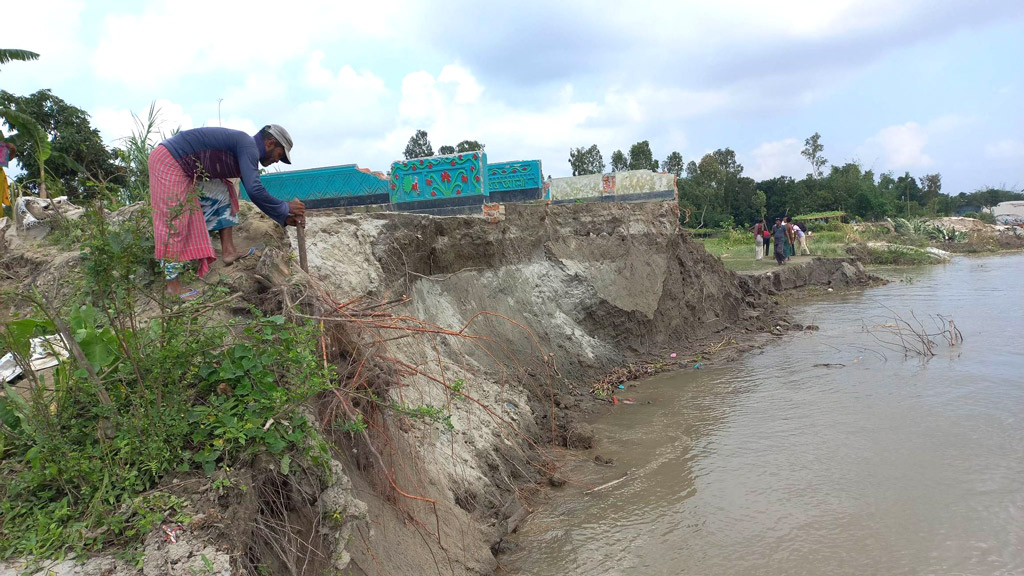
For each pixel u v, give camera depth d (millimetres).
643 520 6059
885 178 79375
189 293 4711
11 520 3158
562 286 11523
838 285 22109
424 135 44562
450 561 4906
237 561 3018
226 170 5160
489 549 5426
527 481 6969
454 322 8930
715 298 15570
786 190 57688
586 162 46219
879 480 6551
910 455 7133
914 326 14328
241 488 3266
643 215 14250
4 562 2932
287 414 3688
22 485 3223
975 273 25109
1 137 10406
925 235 39062
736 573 5113
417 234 8805
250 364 3770
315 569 3539
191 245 4957
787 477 6746
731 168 63406
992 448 7203
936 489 6297
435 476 5730
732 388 10242
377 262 7875
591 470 7309
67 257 6168
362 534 4117
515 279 10688
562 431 8516
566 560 5457
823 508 6047
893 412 8570
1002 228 46219
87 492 3215
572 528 6000
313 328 4242
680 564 5285
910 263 29516
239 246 5723
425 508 5168
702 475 6949
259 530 3309
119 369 3738
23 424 3520
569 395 9953
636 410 9383
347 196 11250
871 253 29750
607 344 11914
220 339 3953
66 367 3627
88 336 3668
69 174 14523
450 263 9445
